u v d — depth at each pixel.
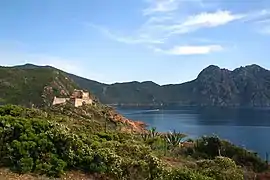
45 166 11.61
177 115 171.62
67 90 115.31
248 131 93.44
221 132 90.44
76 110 84.06
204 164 13.32
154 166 11.59
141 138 36.84
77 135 13.60
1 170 11.24
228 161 13.02
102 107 101.62
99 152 12.48
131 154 13.15
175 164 19.97
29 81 108.25
